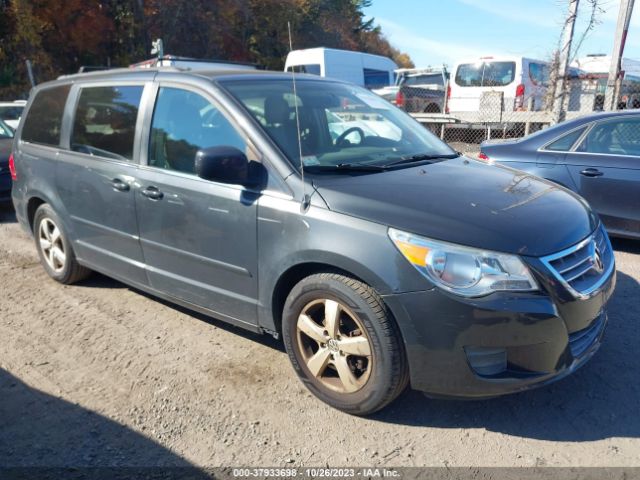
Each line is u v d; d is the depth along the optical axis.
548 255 2.75
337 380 3.12
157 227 3.77
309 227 2.98
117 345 3.88
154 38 38.28
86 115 4.41
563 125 6.07
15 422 3.07
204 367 3.58
